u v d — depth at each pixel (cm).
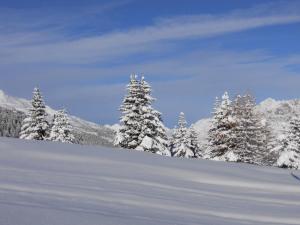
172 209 932
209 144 4978
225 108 4862
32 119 5459
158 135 4516
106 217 666
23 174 1217
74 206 756
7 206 636
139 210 838
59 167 1538
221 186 1582
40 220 569
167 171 1731
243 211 1062
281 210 1154
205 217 886
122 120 4419
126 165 1764
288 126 5369
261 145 5438
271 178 1905
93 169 1581
